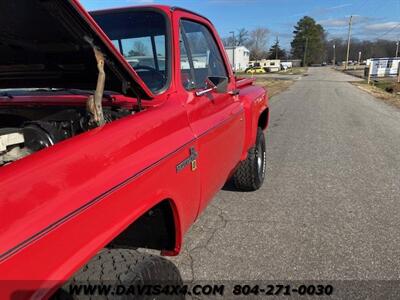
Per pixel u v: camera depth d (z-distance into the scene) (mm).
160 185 2113
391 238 3996
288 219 4469
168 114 2369
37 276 1317
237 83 4785
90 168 1652
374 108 16469
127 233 2369
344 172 6391
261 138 5270
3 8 1655
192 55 3051
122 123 2002
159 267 1940
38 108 2791
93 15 2980
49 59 2197
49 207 1403
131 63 2793
